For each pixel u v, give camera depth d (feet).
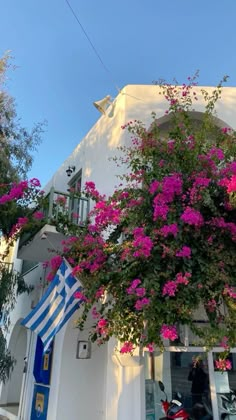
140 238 18.37
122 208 21.40
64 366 25.44
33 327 22.61
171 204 19.56
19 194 25.54
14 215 26.22
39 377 28.96
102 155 32.07
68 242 23.34
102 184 30.76
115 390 22.95
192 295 18.01
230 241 19.85
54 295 22.99
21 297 42.11
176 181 19.35
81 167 36.76
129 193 21.38
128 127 25.12
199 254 19.08
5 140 28.07
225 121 30.48
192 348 23.67
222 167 20.92
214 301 18.24
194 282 18.29
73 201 33.04
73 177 38.09
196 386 23.36
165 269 18.57
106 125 32.65
